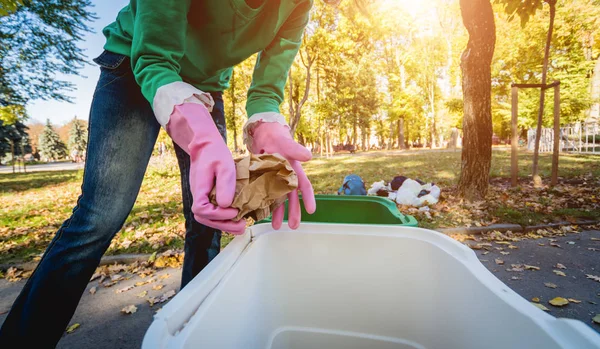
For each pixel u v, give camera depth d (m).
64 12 10.29
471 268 0.74
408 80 30.38
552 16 5.11
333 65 17.69
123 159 0.94
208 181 0.57
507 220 3.60
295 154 0.82
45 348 0.86
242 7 0.90
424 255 0.93
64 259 0.85
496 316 0.62
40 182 11.66
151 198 6.22
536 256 2.78
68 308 0.88
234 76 15.60
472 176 4.50
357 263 1.02
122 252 3.06
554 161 5.40
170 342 0.49
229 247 0.86
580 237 3.19
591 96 14.84
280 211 0.85
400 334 0.98
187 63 1.04
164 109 0.65
